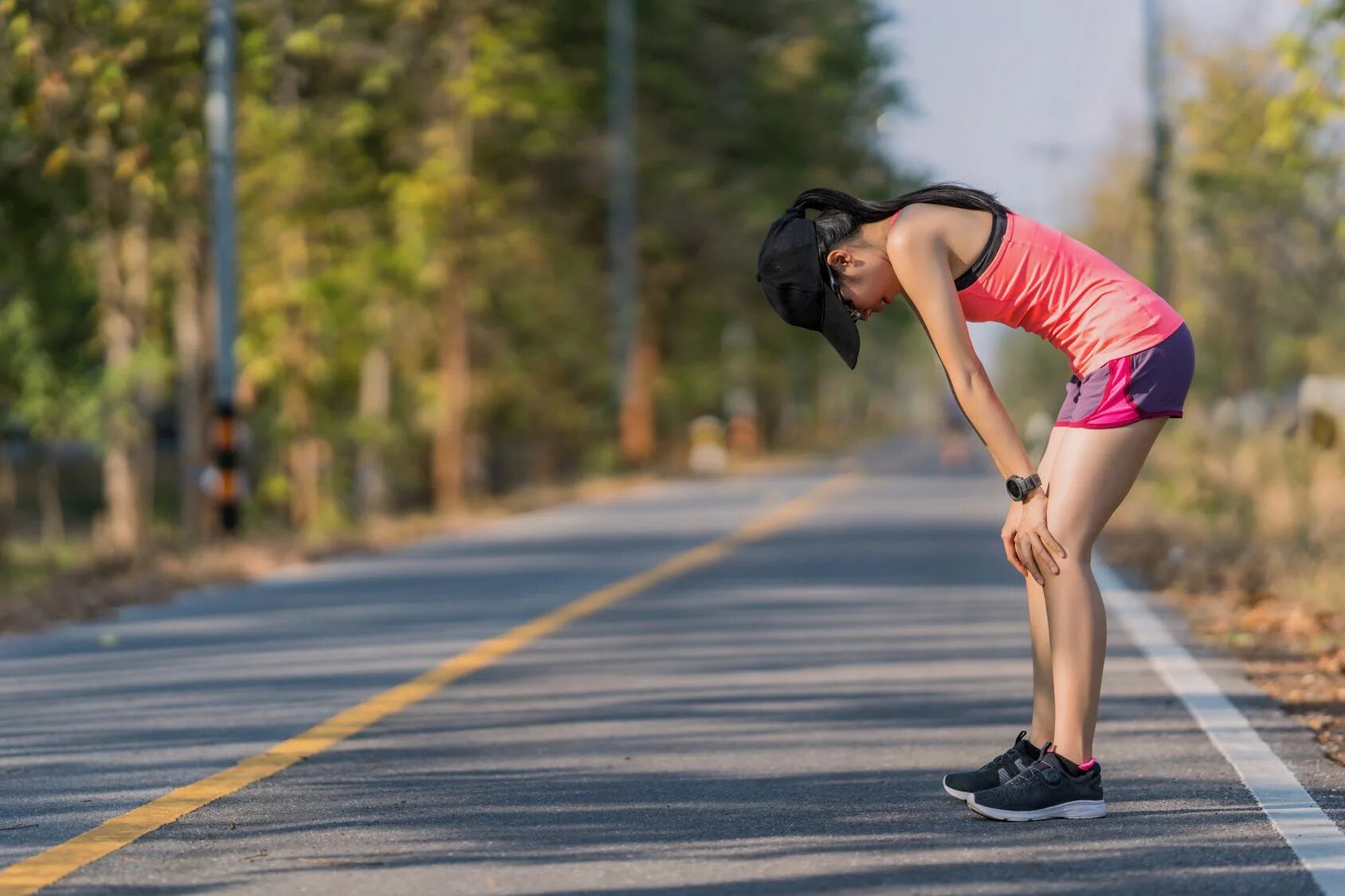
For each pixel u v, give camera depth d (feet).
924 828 25.54
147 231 136.46
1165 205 120.67
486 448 247.91
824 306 25.70
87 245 97.30
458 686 40.52
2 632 53.57
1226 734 32.86
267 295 150.61
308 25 130.21
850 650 46.11
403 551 86.99
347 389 189.47
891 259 25.26
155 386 148.87
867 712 36.22
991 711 36.22
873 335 360.89
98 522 161.89
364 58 148.15
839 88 208.74
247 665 44.93
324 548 84.38
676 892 22.13
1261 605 53.36
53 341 136.46
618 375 188.34
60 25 73.72
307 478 167.53
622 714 36.17
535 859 23.85
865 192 222.28
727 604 57.77
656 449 246.88
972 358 25.26
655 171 200.54
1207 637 47.32
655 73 197.67
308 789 28.73
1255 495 79.97
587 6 191.01
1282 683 39.27
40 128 76.23
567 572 71.15
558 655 45.73
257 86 121.60
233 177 88.02
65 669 45.03
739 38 204.13
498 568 74.43
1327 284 106.73
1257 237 108.99
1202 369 116.06
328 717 36.29
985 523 97.30
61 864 23.72
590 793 28.27
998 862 23.43
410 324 178.19
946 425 211.61
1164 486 95.66
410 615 56.18
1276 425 98.22
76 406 137.69
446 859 23.89
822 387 391.65
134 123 81.51
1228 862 23.27
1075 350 25.86
